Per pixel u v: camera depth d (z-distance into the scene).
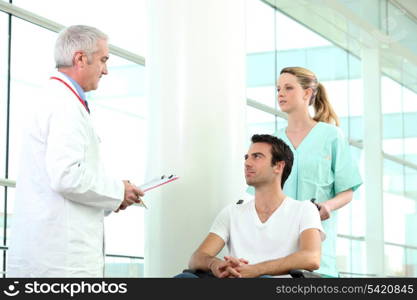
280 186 3.71
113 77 7.75
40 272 3.13
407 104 12.72
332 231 4.09
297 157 4.16
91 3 7.45
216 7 4.38
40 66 6.96
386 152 12.29
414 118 12.72
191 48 4.33
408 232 12.75
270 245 3.61
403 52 11.52
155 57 4.41
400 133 12.69
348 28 10.81
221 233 3.72
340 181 4.14
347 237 11.59
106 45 3.37
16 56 6.79
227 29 4.40
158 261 4.24
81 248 3.19
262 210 3.70
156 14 4.43
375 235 11.66
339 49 11.48
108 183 3.26
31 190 3.16
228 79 4.36
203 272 3.49
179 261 4.20
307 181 4.12
